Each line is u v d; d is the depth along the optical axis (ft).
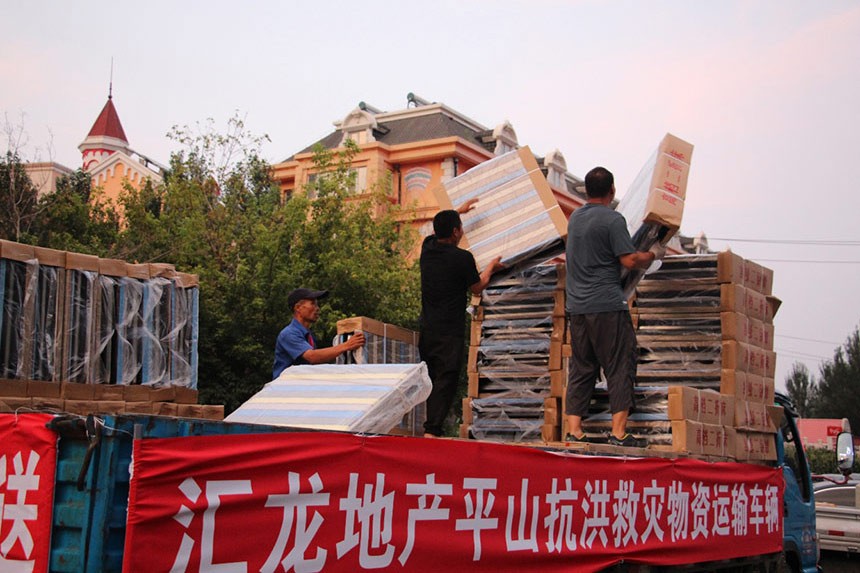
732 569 23.62
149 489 10.31
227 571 10.99
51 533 10.68
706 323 23.12
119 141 122.72
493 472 15.08
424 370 16.65
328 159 68.39
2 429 11.29
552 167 111.45
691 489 20.63
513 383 23.34
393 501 13.23
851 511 41.68
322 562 12.09
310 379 16.88
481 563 14.67
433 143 101.09
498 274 23.34
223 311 57.77
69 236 60.64
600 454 17.83
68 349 16.58
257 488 11.39
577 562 16.94
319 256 60.64
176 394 18.65
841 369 171.63
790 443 29.53
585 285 20.83
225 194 68.54
